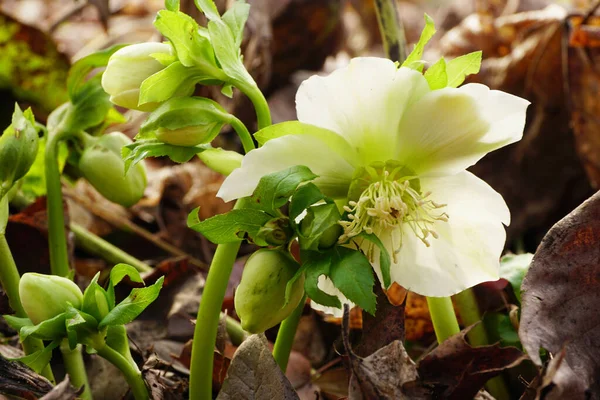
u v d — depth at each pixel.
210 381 0.45
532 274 0.43
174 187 0.74
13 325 0.44
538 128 0.71
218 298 0.44
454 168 0.44
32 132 0.47
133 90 0.44
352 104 0.43
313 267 0.42
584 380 0.42
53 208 0.49
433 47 1.00
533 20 0.76
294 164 0.43
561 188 0.70
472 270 0.44
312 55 0.89
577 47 0.66
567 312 0.43
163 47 0.44
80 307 0.44
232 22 0.45
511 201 0.70
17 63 0.72
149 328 0.54
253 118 0.77
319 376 0.53
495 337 0.49
